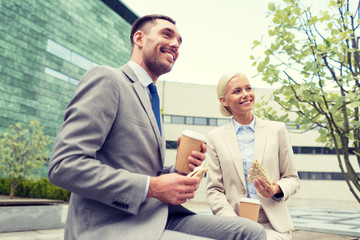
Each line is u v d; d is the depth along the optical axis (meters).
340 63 2.90
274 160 2.25
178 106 24.00
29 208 5.89
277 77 2.95
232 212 2.15
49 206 6.18
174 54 1.50
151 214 1.17
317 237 3.11
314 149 22.73
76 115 1.11
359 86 2.82
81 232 1.11
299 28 2.95
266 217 2.21
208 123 24.19
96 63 24.14
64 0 21.55
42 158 12.09
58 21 21.08
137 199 1.06
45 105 19.73
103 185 1.04
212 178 2.44
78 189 1.04
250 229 1.28
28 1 19.14
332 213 10.82
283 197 2.03
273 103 20.66
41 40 19.80
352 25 2.93
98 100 1.15
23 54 18.64
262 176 1.88
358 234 3.56
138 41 1.50
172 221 1.48
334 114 3.16
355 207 18.02
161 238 1.10
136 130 1.23
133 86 1.32
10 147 11.20
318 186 22.22
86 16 23.42
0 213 5.54
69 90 21.59
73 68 22.05
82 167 1.03
